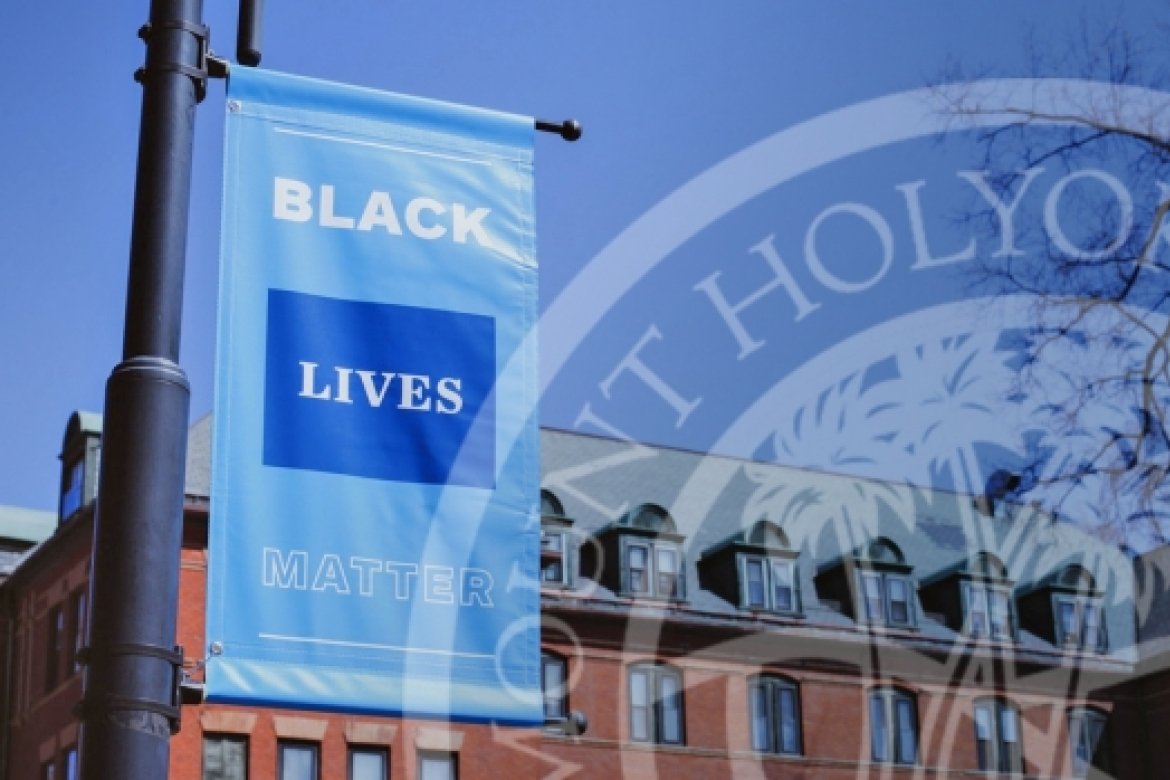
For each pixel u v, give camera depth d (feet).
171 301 23.49
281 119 29.99
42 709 114.52
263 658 26.81
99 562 22.12
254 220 29.19
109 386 22.91
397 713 27.40
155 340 23.20
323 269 29.35
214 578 26.94
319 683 26.96
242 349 28.35
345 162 30.14
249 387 28.19
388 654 27.61
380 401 28.99
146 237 23.68
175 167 24.13
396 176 30.45
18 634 118.01
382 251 29.89
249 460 27.78
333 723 114.21
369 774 114.32
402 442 28.89
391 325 29.48
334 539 27.81
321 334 28.96
